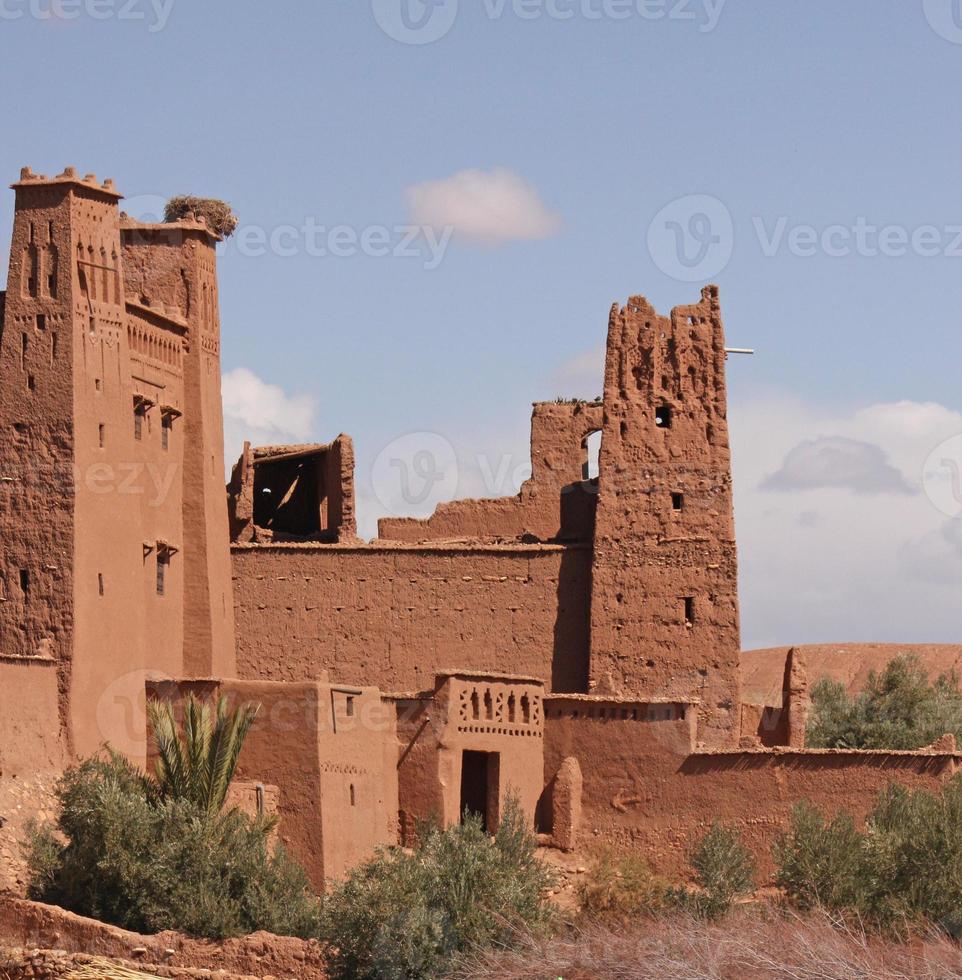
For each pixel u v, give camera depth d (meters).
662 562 172.50
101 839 134.12
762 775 154.75
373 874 133.38
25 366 152.12
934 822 139.75
